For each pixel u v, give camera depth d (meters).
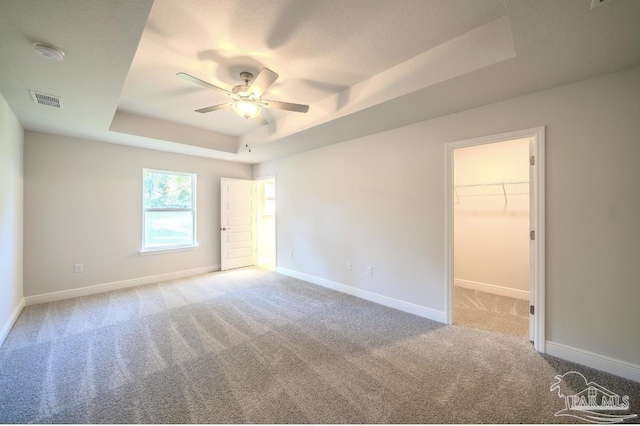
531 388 1.88
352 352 2.36
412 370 2.09
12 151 2.82
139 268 4.44
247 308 3.41
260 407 1.71
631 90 1.97
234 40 2.06
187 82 2.73
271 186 6.60
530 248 2.48
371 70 2.54
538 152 2.34
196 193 5.13
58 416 1.62
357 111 2.80
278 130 3.87
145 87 2.84
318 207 4.48
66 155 3.76
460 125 2.82
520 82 2.18
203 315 3.18
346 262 4.04
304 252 4.75
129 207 4.32
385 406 1.71
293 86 2.85
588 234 2.14
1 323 2.52
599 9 1.39
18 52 1.74
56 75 2.05
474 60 1.99
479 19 1.87
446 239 2.95
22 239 3.36
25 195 3.45
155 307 3.43
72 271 3.81
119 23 1.50
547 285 2.32
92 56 1.81
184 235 5.06
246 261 5.83
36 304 3.50
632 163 1.97
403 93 2.40
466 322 3.00
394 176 3.41
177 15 1.78
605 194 2.07
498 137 2.56
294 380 1.97
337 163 4.15
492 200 4.08
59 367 2.13
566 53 1.78
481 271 4.18
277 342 2.54
